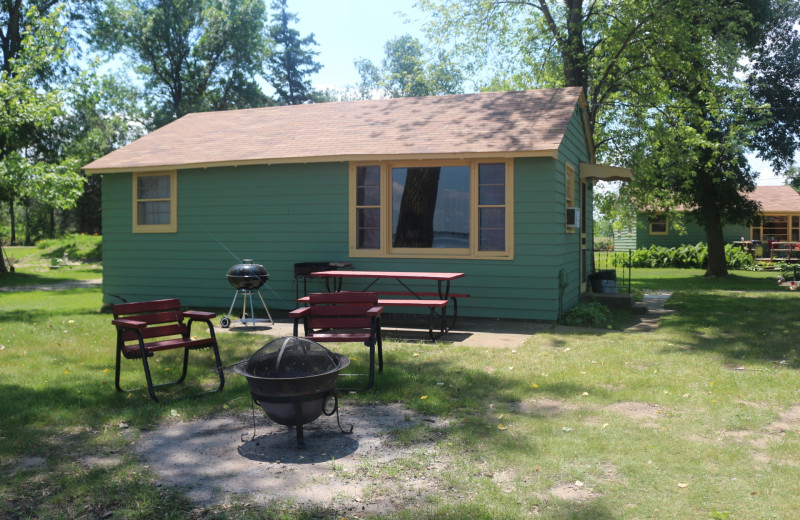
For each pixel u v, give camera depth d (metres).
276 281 11.93
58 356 7.68
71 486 3.67
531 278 10.25
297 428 4.38
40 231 54.91
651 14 17.16
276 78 46.25
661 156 18.97
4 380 6.39
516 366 6.94
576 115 12.65
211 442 4.58
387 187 11.05
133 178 12.99
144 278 13.02
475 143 10.39
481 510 3.30
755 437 4.50
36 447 4.41
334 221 11.45
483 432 4.65
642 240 35.06
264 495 3.59
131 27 35.78
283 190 11.79
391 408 5.42
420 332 9.45
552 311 10.17
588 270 14.66
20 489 3.66
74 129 26.67
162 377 6.62
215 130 14.04
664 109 19.36
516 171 10.23
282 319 11.13
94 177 44.97
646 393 5.70
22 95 17.70
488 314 10.53
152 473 3.94
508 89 22.17
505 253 10.38
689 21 17.89
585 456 4.11
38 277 25.36
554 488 3.62
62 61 26.25
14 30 25.17
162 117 36.22
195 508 3.42
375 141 11.34
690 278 23.36
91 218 47.94
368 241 11.30
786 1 22.14
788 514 3.23
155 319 6.18
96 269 29.97
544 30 18.89
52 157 25.89
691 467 3.90
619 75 19.00
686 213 24.34
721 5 19.67
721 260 23.83
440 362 7.18
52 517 3.29
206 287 12.49
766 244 33.91
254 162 11.62
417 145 10.77
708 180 22.50
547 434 4.58
